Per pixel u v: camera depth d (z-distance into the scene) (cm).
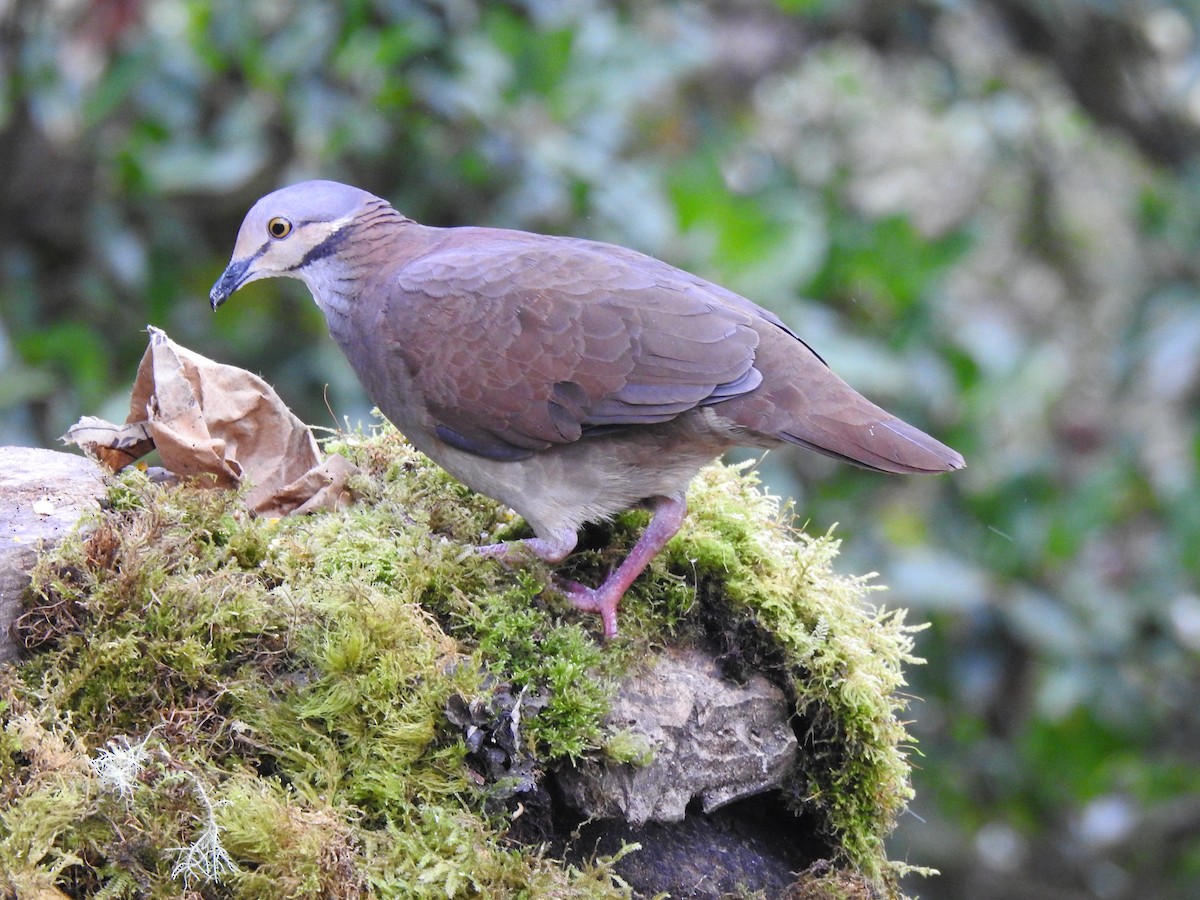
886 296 1211
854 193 1570
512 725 564
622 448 654
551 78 1080
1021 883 1367
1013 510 1266
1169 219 1401
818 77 1580
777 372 650
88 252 1133
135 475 648
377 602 578
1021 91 1483
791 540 720
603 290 655
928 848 1338
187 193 1162
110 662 559
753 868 639
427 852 536
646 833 622
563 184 1091
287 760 560
